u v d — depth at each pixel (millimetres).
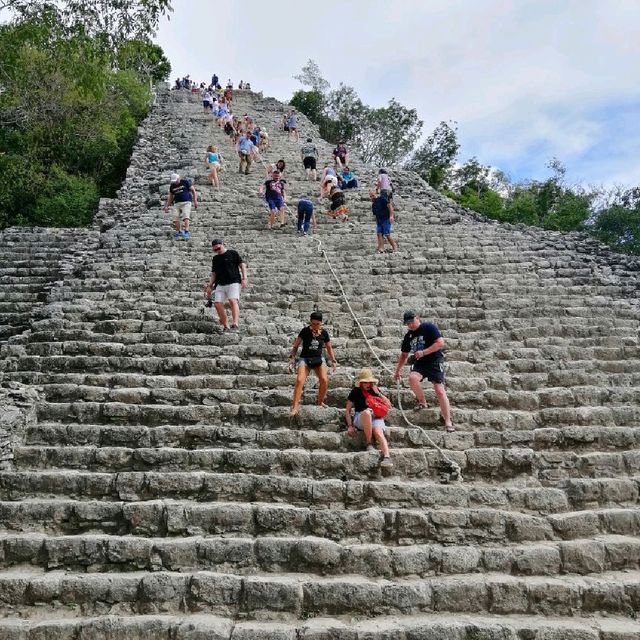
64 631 4656
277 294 10430
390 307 9992
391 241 12352
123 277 10969
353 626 4664
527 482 6414
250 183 18141
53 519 5680
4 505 5699
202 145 23172
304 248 12617
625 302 10000
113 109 27703
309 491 5957
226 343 8758
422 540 5586
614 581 5129
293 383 7723
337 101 48312
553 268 11531
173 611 4906
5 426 6398
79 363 7973
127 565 5277
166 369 7984
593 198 30953
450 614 4910
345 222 14734
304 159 19156
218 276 9188
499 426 7121
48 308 9492
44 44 14898
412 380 7238
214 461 6355
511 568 5309
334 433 6812
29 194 22828
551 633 4645
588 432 6812
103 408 6992
